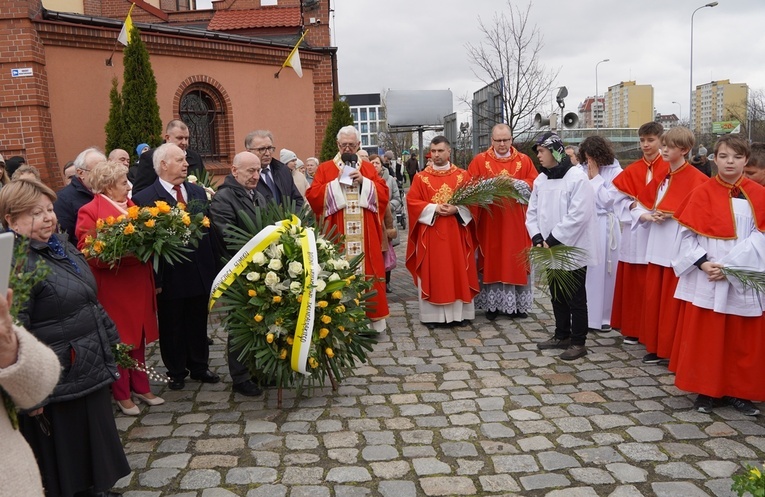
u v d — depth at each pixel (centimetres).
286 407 486
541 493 355
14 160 739
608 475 372
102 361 336
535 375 543
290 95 1413
